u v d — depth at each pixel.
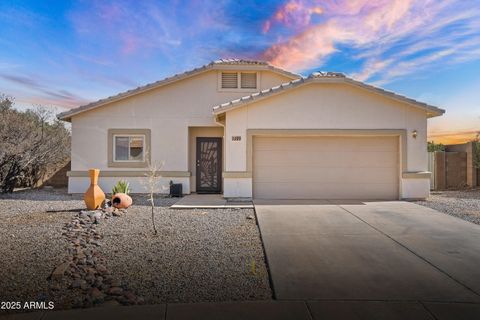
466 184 17.52
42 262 6.09
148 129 15.56
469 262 6.23
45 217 9.50
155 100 15.65
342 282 5.35
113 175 15.32
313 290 5.06
